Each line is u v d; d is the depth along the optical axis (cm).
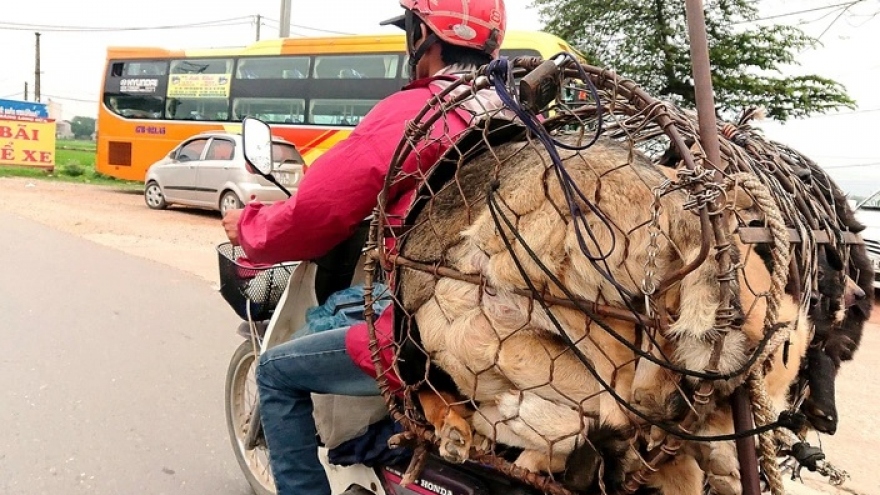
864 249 241
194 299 705
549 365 191
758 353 153
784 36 1457
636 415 170
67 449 378
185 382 480
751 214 171
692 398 165
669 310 167
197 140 1515
